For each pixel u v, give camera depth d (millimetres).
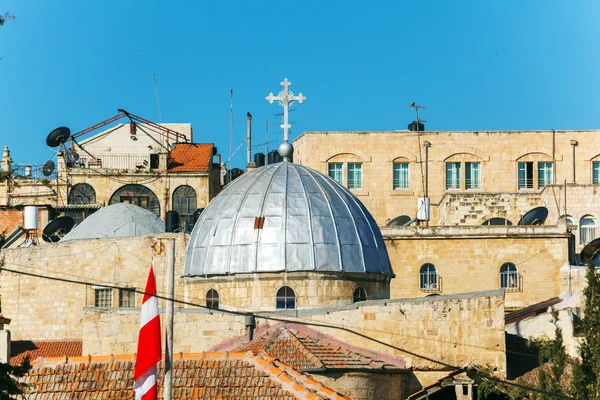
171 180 116000
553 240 100125
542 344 68062
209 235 80500
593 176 118625
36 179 116812
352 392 70188
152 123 123500
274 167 82938
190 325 76062
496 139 118625
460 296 74375
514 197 112000
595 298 66188
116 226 96938
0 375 51719
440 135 118375
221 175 124875
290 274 78250
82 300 91375
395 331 74125
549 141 118750
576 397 64000
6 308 91500
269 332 75188
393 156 118125
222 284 79312
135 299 91188
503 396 72500
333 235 79438
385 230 100312
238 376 61688
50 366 62594
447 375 73062
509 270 99938
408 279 99938
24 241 100625
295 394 60156
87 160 120250
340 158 117938
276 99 88500
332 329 74562
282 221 79375
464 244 100125
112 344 76500
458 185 118250
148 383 52562
